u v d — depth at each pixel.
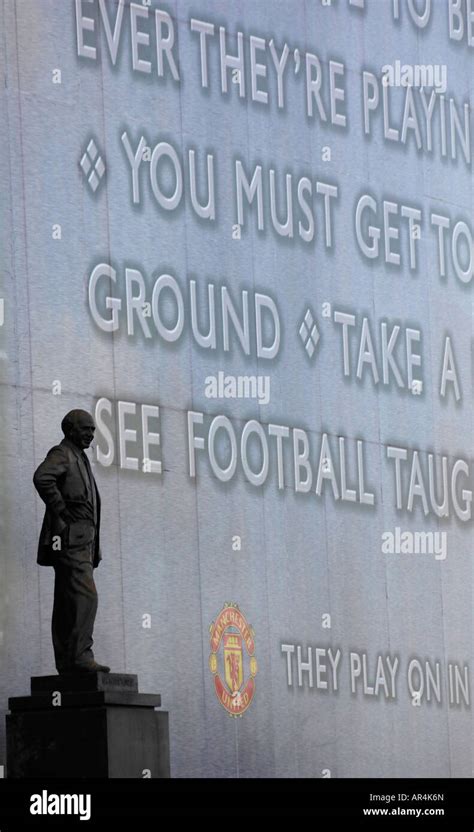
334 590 41.31
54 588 33.09
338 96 43.44
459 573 45.41
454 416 46.00
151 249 37.88
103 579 35.72
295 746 39.47
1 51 35.19
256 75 41.09
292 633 39.97
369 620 42.22
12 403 34.50
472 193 47.66
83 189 36.50
